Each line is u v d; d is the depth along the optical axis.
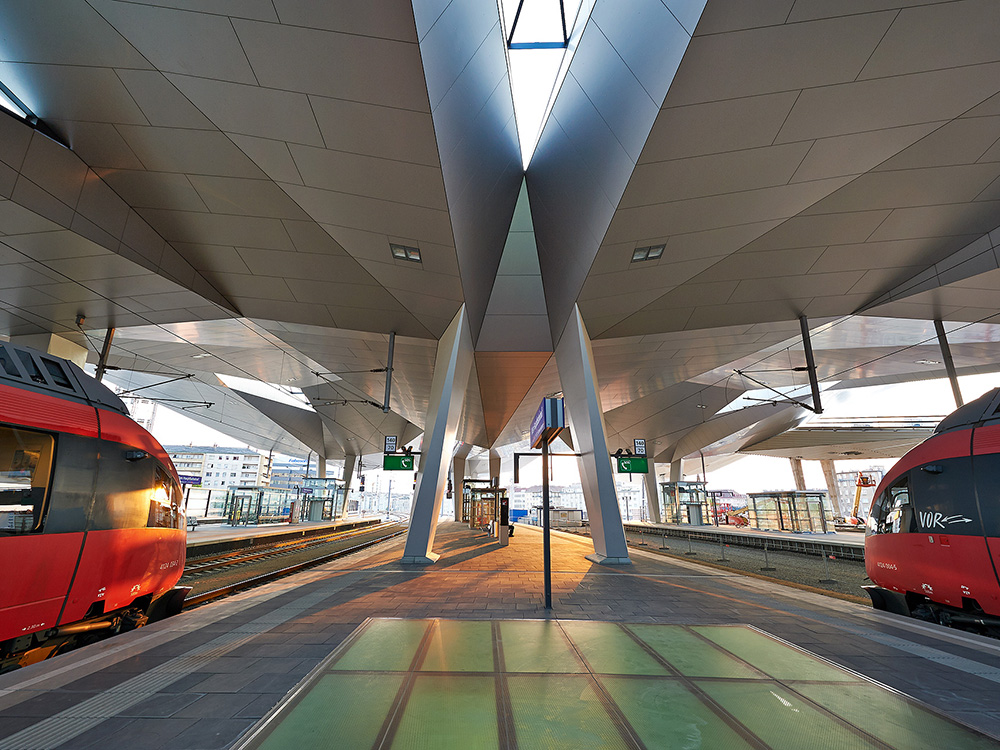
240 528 30.88
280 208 9.86
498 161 11.28
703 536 29.80
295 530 30.92
